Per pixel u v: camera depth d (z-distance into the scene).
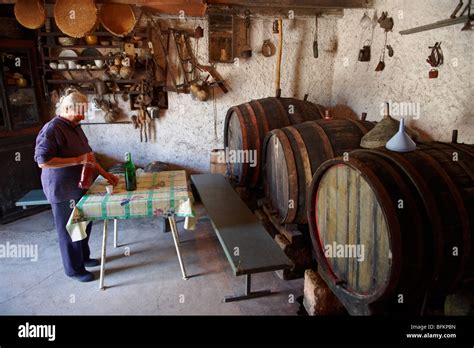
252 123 3.60
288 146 2.74
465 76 2.68
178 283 2.80
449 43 2.81
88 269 3.03
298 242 2.82
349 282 2.01
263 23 4.54
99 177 3.10
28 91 4.27
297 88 4.79
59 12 3.25
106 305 2.53
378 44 3.75
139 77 4.43
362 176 1.71
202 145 4.82
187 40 4.43
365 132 2.83
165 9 3.81
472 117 2.65
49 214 4.32
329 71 4.80
